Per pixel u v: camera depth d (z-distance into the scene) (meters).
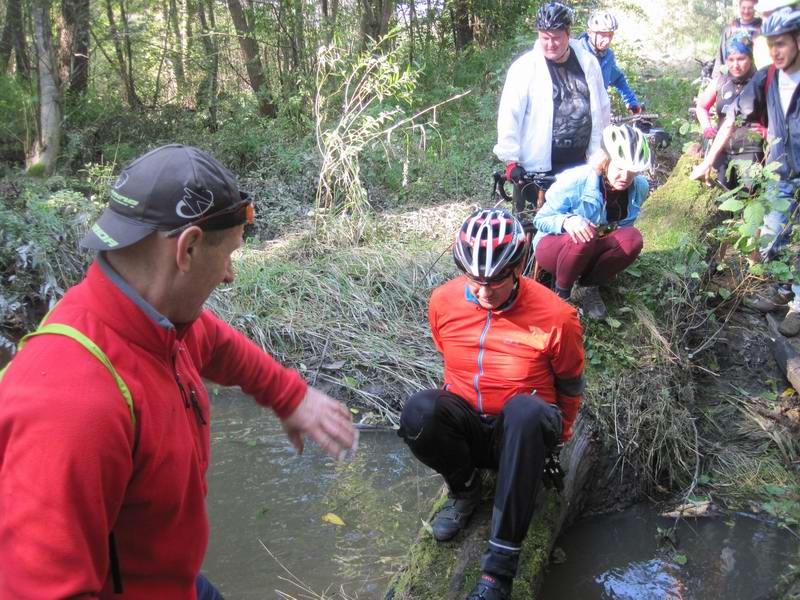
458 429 2.89
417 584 2.90
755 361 4.83
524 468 2.62
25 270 6.02
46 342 1.35
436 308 3.07
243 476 4.21
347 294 5.91
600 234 4.28
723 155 5.78
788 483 4.06
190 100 10.75
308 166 8.16
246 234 7.50
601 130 5.04
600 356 4.37
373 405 4.91
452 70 11.30
